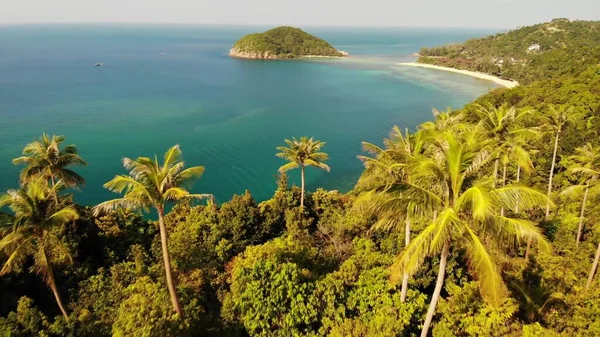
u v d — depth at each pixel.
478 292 19.72
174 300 21.86
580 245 30.92
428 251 14.04
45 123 89.50
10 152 69.69
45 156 32.88
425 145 25.12
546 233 33.84
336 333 18.44
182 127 92.75
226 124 97.19
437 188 15.77
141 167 20.45
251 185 64.12
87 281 26.20
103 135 83.69
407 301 20.59
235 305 22.12
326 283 21.42
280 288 20.50
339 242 31.72
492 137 32.16
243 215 34.75
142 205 20.61
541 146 54.94
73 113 99.62
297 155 40.81
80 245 29.75
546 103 70.81
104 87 136.38
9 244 21.72
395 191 14.84
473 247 13.89
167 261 21.67
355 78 175.88
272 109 114.69
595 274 25.66
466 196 13.85
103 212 35.28
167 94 129.88
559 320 19.06
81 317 21.88
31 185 22.95
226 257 31.03
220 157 75.12
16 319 19.84
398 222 17.83
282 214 39.03
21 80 143.38
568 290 21.78
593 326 17.77
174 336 19.58
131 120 96.19
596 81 72.50
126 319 19.38
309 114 109.62
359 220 31.27
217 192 61.12
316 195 43.19
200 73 182.88
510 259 25.41
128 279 26.09
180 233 30.28
